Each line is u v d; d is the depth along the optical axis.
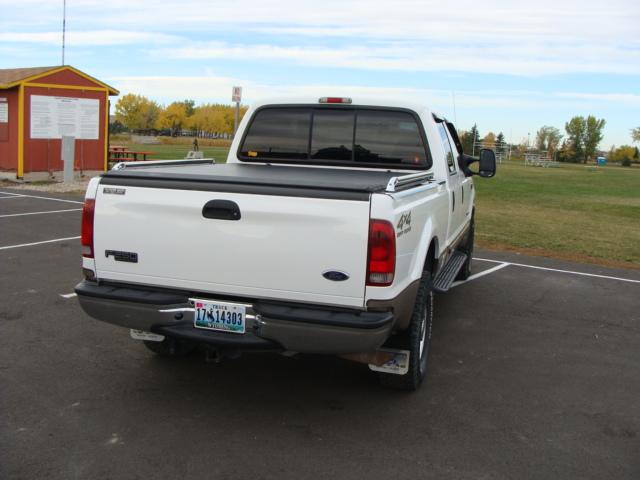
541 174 43.97
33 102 19.31
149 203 4.14
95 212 4.29
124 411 4.38
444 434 4.21
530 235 13.80
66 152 19.11
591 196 26.00
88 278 4.41
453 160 6.65
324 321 3.82
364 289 3.83
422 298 4.66
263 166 5.93
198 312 4.14
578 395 4.98
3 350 5.43
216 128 93.06
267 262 3.96
